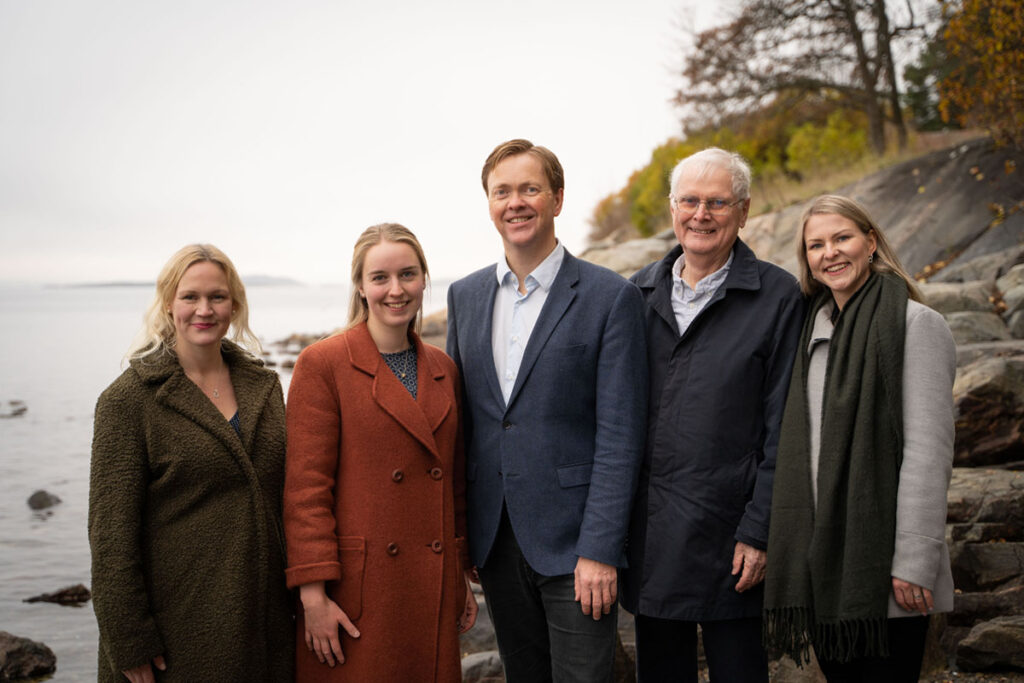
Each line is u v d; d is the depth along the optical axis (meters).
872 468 2.56
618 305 2.85
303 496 2.60
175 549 2.49
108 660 2.47
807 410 2.76
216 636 2.47
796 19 15.35
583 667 2.78
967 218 9.67
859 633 2.61
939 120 17.70
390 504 2.68
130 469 2.46
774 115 16.73
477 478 2.95
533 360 2.85
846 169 14.26
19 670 4.98
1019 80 8.40
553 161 2.94
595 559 2.68
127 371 2.58
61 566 7.32
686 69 16.45
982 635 3.65
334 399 2.71
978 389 4.95
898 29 14.28
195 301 2.60
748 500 2.85
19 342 42.88
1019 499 4.34
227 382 2.75
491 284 3.07
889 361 2.59
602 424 2.81
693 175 2.95
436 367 2.88
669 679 3.13
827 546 2.58
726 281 2.95
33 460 12.32
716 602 2.84
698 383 2.90
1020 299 6.96
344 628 2.63
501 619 3.03
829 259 2.77
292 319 71.19
